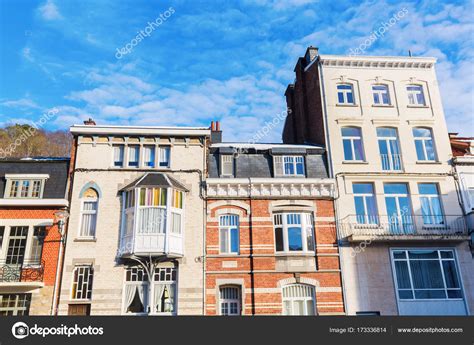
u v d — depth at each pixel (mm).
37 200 18188
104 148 19531
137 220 17750
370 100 21688
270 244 18391
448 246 19031
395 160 20750
